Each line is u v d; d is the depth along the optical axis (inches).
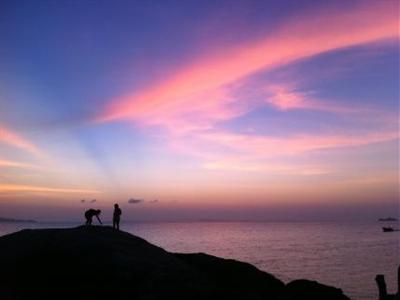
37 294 692.1
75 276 722.2
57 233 818.8
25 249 772.0
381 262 3848.4
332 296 909.8
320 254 4744.1
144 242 858.1
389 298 1013.2
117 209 966.4
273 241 7480.3
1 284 699.4
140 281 709.9
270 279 950.4
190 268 774.5
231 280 901.2
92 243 784.3
